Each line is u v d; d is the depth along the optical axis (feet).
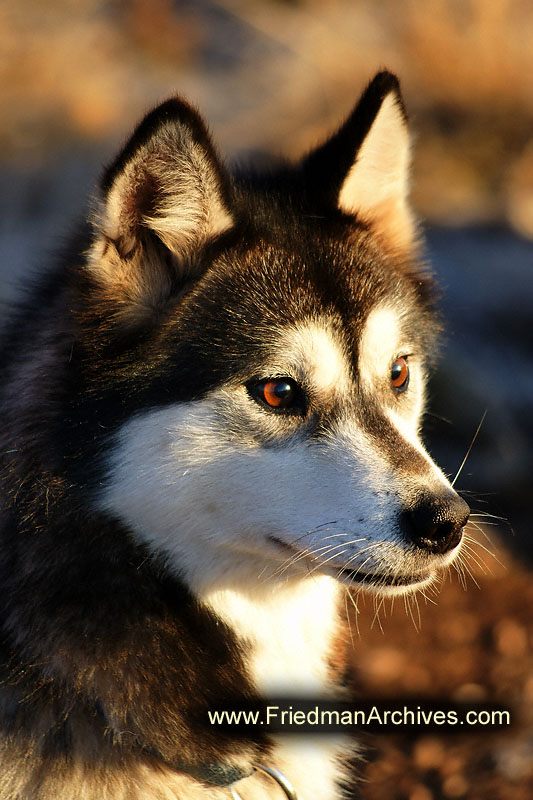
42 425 25.57
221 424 25.57
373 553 24.88
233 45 120.47
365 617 44.37
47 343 26.73
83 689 24.88
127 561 25.67
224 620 27.20
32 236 74.43
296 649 28.81
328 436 26.11
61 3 120.57
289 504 25.61
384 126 30.73
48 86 94.38
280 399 26.18
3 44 99.50
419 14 101.40
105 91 98.63
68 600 25.03
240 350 25.99
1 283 65.46
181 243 26.73
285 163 33.35
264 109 98.07
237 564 26.84
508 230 78.23
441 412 55.62
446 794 35.78
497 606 44.75
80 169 82.64
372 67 97.55
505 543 49.83
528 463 54.85
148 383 25.41
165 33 118.83
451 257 73.15
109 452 25.09
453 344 59.77
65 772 24.57
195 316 26.30
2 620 25.41
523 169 86.94
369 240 30.35
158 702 25.39
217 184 26.71
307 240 28.37
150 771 25.38
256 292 26.76
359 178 31.07
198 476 25.43
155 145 25.11
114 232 25.63
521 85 91.97
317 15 124.26
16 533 25.27
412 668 41.29
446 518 24.75
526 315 65.62
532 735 37.81
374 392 27.43
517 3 105.19
